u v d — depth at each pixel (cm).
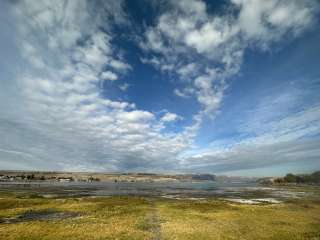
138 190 11462
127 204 5072
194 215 3725
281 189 12512
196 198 7081
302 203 5534
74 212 3916
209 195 8406
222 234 2528
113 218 3397
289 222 3188
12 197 6131
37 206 4497
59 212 3903
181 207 4712
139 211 4103
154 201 5944
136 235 2452
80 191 9656
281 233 2594
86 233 2505
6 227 2712
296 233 2602
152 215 3703
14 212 3838
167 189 13025
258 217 3566
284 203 5566
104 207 4522
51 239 2272
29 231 2538
